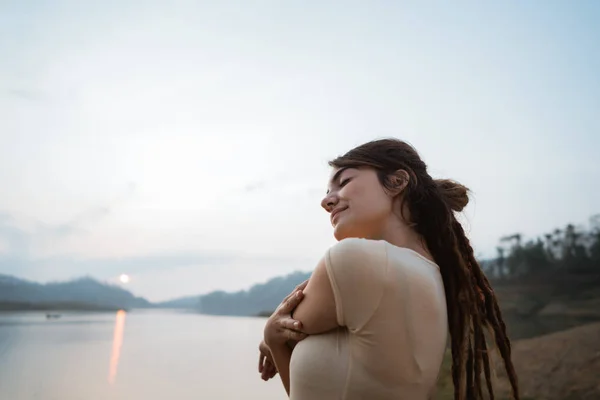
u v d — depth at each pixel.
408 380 1.11
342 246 1.17
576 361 9.30
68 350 11.98
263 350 1.54
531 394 8.62
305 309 1.21
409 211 1.34
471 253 1.46
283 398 7.14
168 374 9.05
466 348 1.30
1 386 7.80
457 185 1.54
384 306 1.11
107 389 7.70
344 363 1.13
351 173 1.38
